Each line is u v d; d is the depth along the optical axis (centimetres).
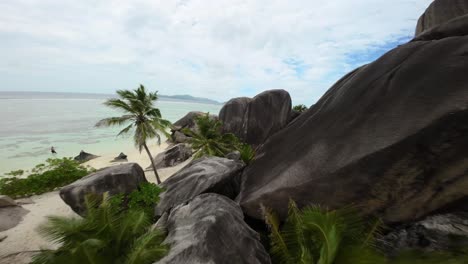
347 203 683
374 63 882
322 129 873
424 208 594
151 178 2347
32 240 1216
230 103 3061
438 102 575
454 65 611
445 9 1171
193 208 822
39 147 4269
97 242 502
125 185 1252
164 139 4909
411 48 779
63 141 4941
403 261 481
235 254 611
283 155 974
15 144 4447
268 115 2661
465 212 551
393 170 605
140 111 1767
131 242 588
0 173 2812
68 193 1199
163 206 1067
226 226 684
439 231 534
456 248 479
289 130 1127
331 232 453
